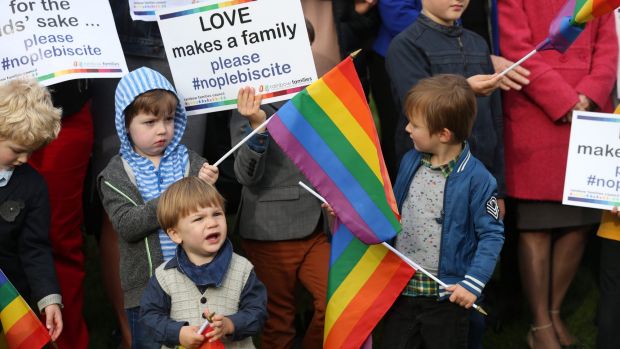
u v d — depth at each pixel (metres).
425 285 5.70
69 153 6.38
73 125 6.38
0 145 5.27
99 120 6.64
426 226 5.70
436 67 6.43
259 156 5.98
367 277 5.72
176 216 5.09
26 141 5.25
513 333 7.43
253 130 5.95
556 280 7.21
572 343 7.19
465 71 6.51
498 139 6.66
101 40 6.01
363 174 5.51
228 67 5.90
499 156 6.66
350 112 5.53
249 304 5.20
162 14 5.87
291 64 5.87
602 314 6.40
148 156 5.73
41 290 5.50
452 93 5.57
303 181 6.26
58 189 6.38
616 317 6.33
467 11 7.22
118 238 6.27
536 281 7.05
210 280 5.13
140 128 5.61
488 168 6.59
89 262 8.45
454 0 6.37
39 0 5.90
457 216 5.64
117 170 5.66
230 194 7.22
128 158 5.71
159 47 6.61
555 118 6.83
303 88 5.89
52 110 5.37
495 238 5.57
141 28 6.58
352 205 5.50
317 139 5.50
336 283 5.77
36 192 5.52
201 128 6.68
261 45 5.86
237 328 5.06
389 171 7.59
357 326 5.69
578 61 6.96
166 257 5.56
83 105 6.41
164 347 5.33
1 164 5.36
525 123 6.96
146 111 5.58
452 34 6.54
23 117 5.20
